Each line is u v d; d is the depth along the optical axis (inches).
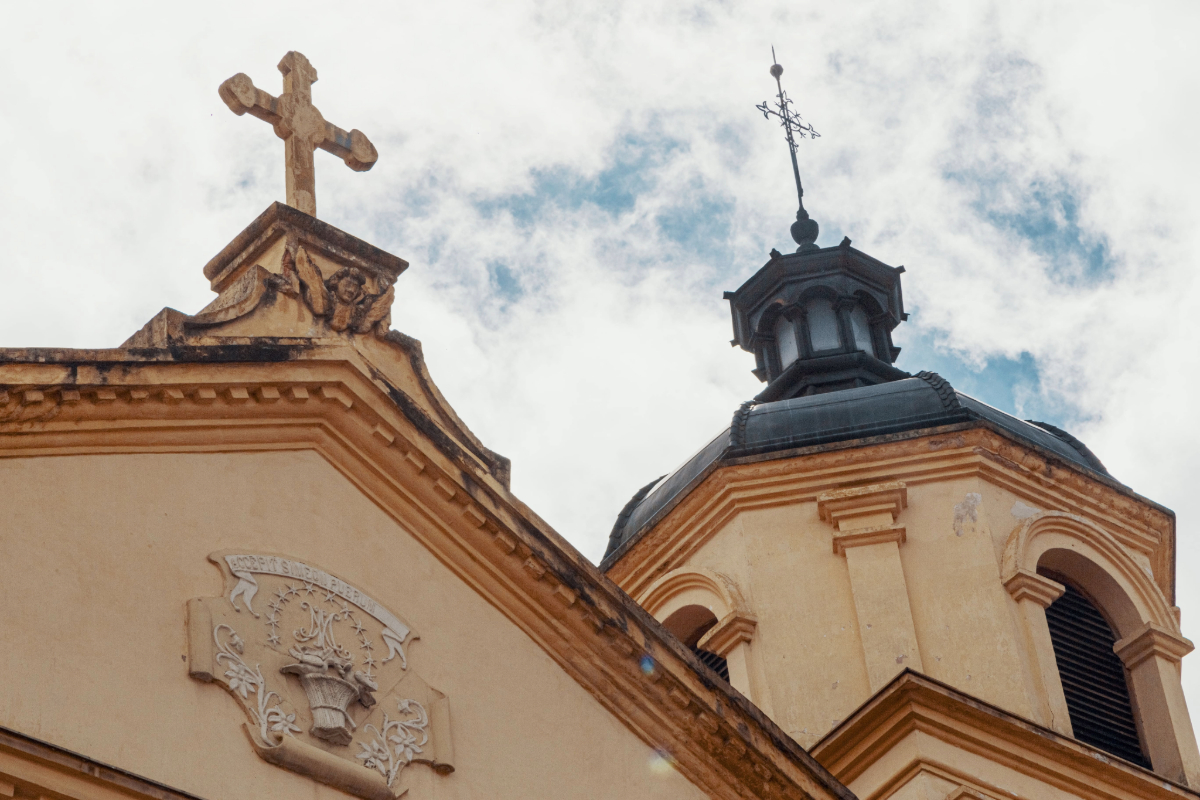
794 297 1176.8
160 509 602.2
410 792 611.5
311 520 637.3
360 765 599.5
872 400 1023.6
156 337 634.8
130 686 562.9
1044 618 948.0
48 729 541.6
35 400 586.2
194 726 569.3
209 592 597.3
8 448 578.2
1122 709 968.3
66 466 589.6
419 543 663.1
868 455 991.0
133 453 606.9
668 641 700.7
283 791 579.2
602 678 685.3
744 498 993.5
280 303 668.1
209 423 626.8
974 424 990.4
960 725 874.1
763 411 1035.3
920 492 983.6
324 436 653.9
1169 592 1045.8
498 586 673.0
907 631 940.0
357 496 656.4
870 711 877.8
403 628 639.1
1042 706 919.7
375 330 686.5
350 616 626.8
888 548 965.2
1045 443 1032.2
